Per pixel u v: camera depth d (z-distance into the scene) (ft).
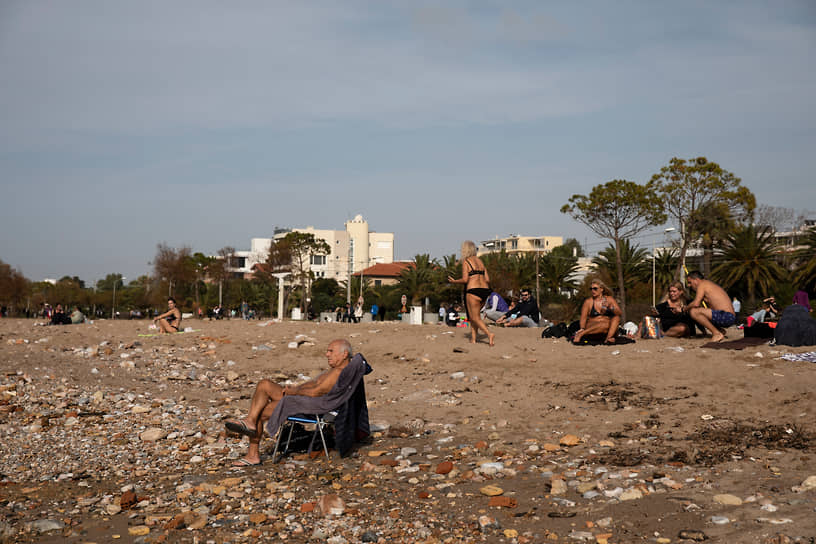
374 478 20.11
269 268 255.70
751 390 28.48
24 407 30.58
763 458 20.12
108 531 15.87
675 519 15.38
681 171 159.84
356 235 434.71
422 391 33.94
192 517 16.51
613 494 17.33
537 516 16.35
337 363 23.24
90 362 46.42
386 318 198.08
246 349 51.90
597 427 25.34
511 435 25.11
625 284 193.16
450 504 17.53
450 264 211.00
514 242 468.75
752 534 14.05
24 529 15.92
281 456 22.90
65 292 357.20
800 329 36.83
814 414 24.20
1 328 71.26
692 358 36.09
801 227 200.95
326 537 15.46
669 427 24.57
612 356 39.11
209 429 27.71
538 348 43.86
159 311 307.99
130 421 28.71
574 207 167.02
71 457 23.00
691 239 164.55
